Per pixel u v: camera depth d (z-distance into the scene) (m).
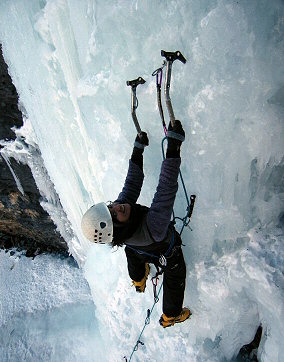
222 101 1.89
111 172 2.62
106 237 1.79
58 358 4.13
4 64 3.29
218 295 2.37
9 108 3.78
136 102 2.14
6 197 5.21
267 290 2.11
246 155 2.03
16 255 5.91
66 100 2.76
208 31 1.76
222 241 2.37
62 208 4.64
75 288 5.00
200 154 2.09
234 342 2.56
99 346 4.03
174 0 1.81
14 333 4.67
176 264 2.04
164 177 1.73
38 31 2.55
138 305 2.93
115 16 1.99
